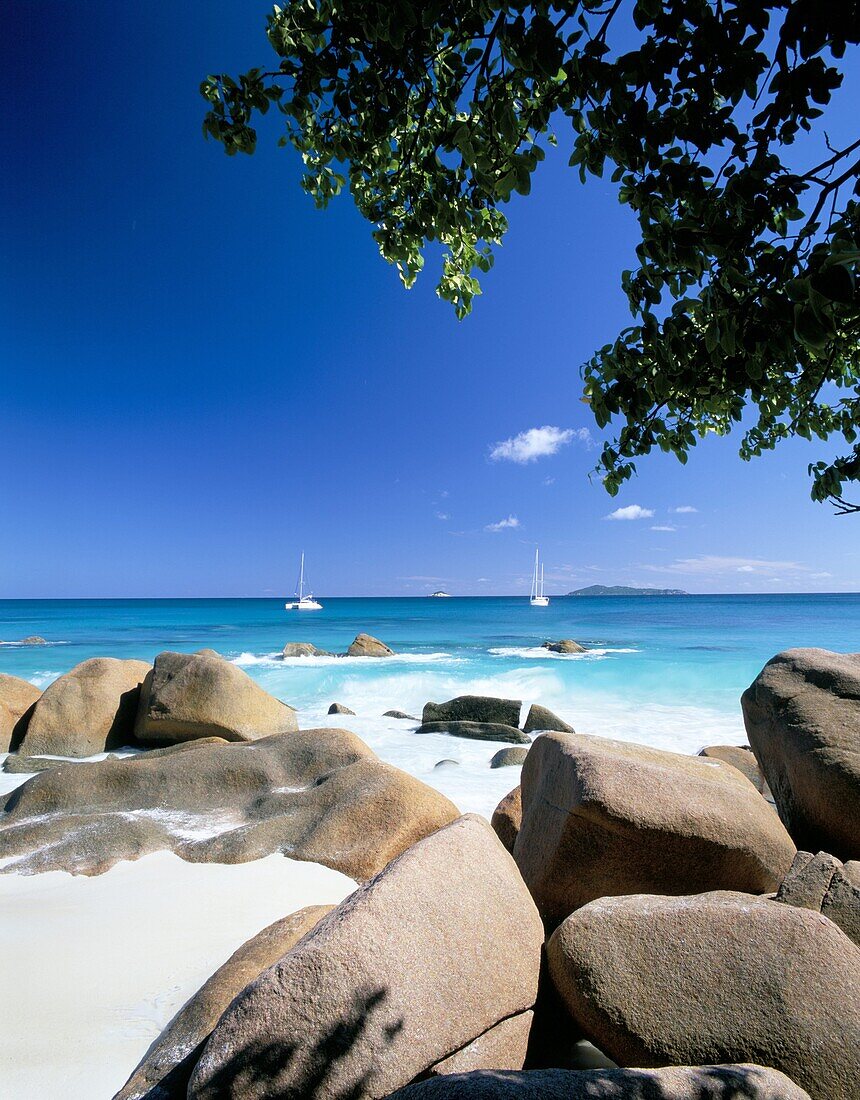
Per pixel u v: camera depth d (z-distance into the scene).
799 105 1.94
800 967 2.83
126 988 3.76
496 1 2.21
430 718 14.42
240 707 11.34
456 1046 2.69
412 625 51.91
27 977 3.80
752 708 6.03
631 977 2.94
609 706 17.08
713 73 2.02
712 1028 2.75
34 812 6.86
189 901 5.01
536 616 66.06
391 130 3.05
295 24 2.82
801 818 5.05
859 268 1.74
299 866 5.71
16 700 12.23
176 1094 2.61
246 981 3.23
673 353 2.51
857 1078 2.55
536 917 3.34
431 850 3.23
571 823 4.36
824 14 1.72
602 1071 2.28
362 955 2.63
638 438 2.91
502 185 2.64
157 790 7.07
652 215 2.35
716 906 3.10
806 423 3.32
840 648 29.92
